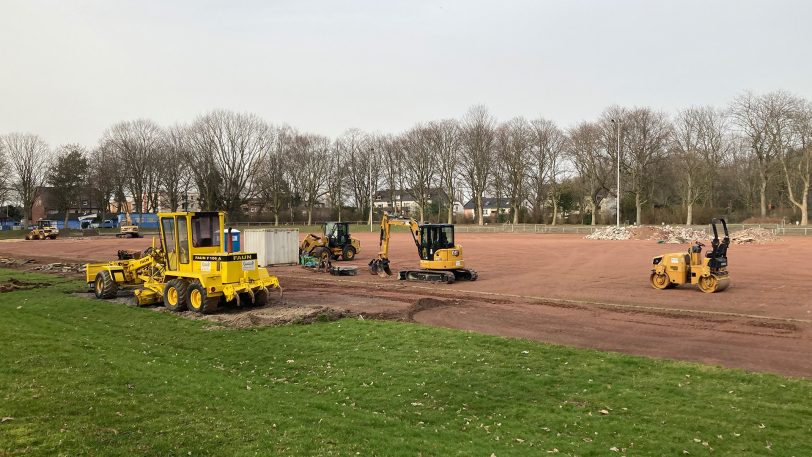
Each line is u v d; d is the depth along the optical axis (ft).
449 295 64.34
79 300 58.54
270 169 297.12
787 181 206.80
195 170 269.85
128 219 284.41
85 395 24.57
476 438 22.89
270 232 102.32
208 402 25.20
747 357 36.58
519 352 36.91
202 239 53.83
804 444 22.66
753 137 217.56
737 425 24.70
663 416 25.89
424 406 27.27
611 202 311.06
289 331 43.55
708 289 64.18
